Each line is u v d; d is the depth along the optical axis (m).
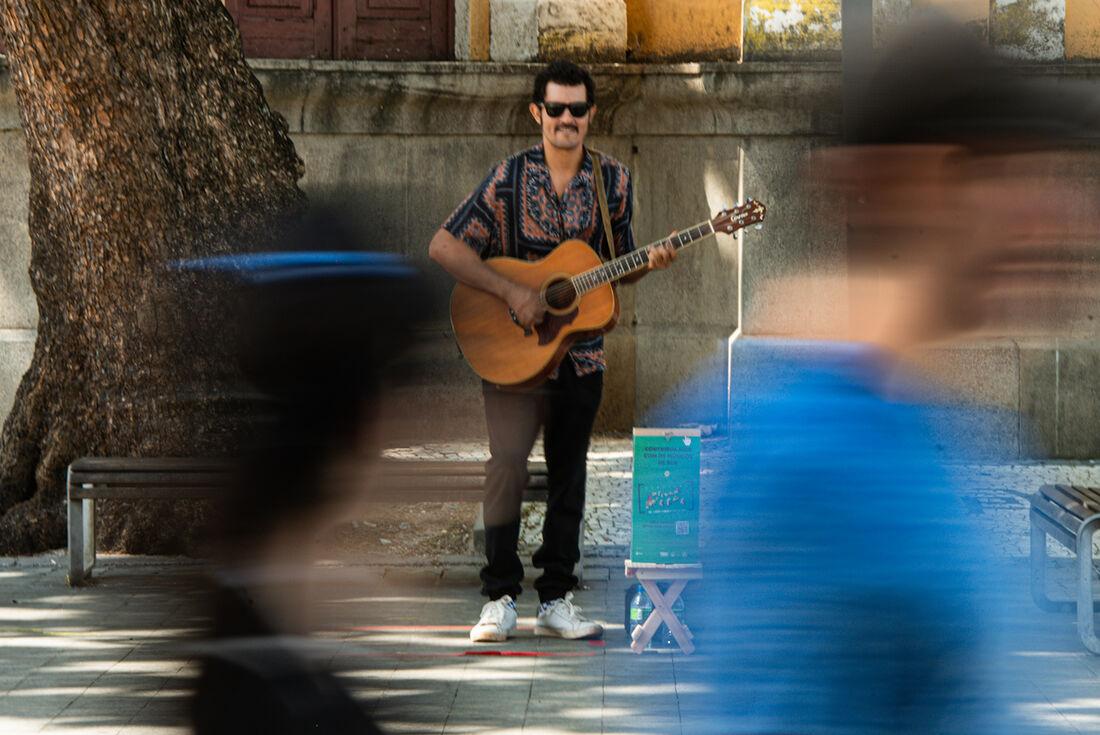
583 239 10.44
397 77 21.72
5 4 13.77
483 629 10.49
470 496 11.28
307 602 2.85
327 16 23.11
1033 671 9.86
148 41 13.95
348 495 2.77
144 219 13.91
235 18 23.03
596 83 21.83
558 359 10.12
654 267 10.19
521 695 9.24
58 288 14.30
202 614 2.85
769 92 21.31
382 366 2.70
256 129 14.62
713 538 3.23
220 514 2.81
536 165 10.38
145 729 8.55
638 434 10.16
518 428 10.25
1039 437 20.30
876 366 3.21
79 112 13.86
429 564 12.69
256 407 2.76
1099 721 8.62
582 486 10.84
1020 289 3.21
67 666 9.97
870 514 3.08
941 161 3.20
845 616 3.06
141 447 13.78
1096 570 13.25
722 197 22.02
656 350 22.45
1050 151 3.20
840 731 3.05
